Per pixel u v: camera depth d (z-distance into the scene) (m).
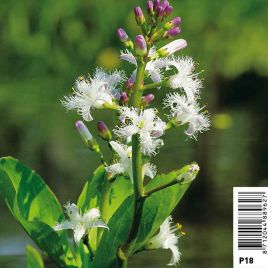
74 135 1.11
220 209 0.82
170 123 0.32
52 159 1.02
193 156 1.00
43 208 0.35
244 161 1.01
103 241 0.33
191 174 0.32
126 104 0.33
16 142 1.15
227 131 1.21
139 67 0.32
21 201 0.34
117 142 0.34
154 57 0.33
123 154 0.33
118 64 1.29
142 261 0.61
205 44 1.32
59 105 1.26
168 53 0.33
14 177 0.34
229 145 1.09
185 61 0.33
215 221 0.77
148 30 0.33
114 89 0.33
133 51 0.33
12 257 0.61
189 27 1.32
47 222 0.35
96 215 0.33
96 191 0.36
